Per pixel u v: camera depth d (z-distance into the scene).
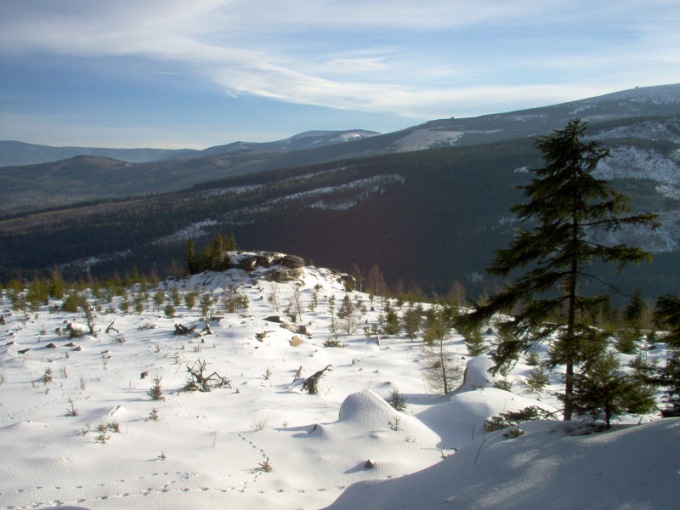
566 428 6.94
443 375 15.41
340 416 10.21
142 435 8.97
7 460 7.63
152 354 16.75
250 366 16.12
